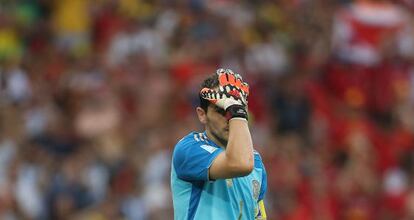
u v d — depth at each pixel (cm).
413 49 5659
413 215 4638
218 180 2153
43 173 4438
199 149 2142
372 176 4734
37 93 5103
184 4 5741
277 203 4319
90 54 5541
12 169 4353
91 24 5819
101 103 4884
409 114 5378
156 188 4362
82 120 4856
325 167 4762
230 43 5494
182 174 2156
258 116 5050
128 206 4303
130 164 4503
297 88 5212
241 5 5959
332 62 5509
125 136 4722
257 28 5859
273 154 4491
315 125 5128
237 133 2084
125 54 5447
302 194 4416
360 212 4550
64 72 5316
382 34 5638
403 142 5138
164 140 4550
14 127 4697
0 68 5222
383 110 5400
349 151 4856
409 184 4825
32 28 5734
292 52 5691
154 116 4847
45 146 4691
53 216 4303
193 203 2155
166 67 5238
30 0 5938
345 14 5706
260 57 5550
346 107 5328
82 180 4362
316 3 6019
